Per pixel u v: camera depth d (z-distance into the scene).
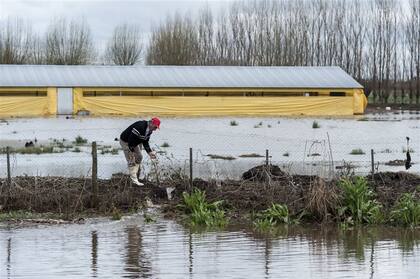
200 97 57.06
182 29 83.62
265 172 19.83
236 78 59.28
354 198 16.66
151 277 11.52
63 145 33.44
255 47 81.75
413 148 33.31
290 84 58.31
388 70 79.38
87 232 15.31
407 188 19.39
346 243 14.26
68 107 55.62
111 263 12.45
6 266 12.23
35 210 17.50
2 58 79.88
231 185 19.45
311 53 81.06
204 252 13.37
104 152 30.45
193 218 16.38
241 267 12.17
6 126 44.19
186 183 19.22
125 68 60.72
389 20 79.31
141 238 14.72
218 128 43.66
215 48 83.69
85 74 58.16
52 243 14.17
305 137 38.44
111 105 56.09
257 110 57.78
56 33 84.69
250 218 17.02
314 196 16.80
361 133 40.94
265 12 81.88
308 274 11.67
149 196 18.73
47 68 59.12
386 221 16.52
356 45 80.25
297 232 15.49
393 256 12.99
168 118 53.12
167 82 57.25
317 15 81.00
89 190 18.61
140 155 19.48
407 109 69.31
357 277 11.47
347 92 58.97
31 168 25.08
